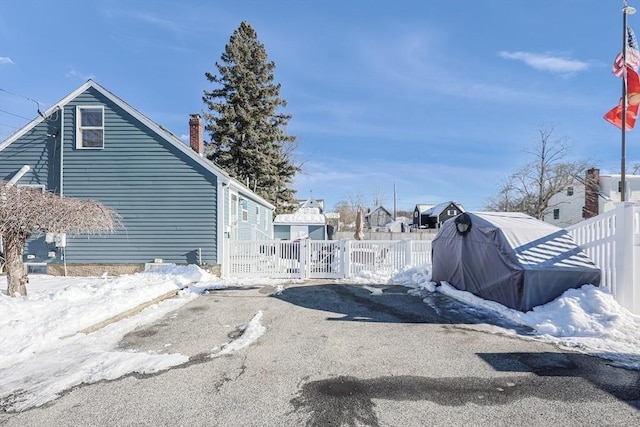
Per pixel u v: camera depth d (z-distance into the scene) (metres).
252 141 25.06
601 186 30.78
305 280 10.19
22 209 5.85
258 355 4.18
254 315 6.13
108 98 10.93
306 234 27.39
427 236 30.92
